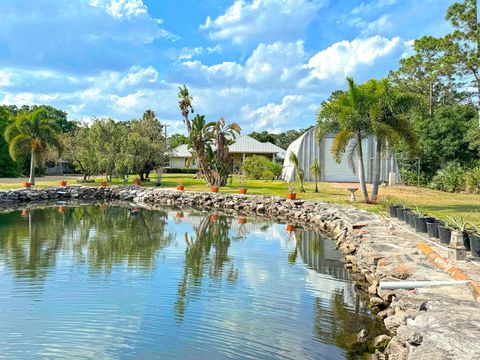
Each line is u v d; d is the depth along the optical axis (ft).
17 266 32.76
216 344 19.38
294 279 30.19
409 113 65.10
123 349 18.85
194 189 93.71
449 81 128.47
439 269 24.38
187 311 23.40
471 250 26.53
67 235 46.91
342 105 63.93
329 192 84.38
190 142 95.81
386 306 23.39
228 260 35.96
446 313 16.40
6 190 84.74
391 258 27.66
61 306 23.97
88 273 31.01
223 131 97.71
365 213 53.11
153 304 24.48
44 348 18.86
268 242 44.80
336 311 23.70
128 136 108.17
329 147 111.96
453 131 115.34
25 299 25.12
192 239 45.91
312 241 45.73
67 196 94.27
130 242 43.45
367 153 110.63
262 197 75.46
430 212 53.11
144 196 88.43
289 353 18.39
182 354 18.29
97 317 22.41
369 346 18.98
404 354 15.12
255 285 28.60
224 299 25.57
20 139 93.76
